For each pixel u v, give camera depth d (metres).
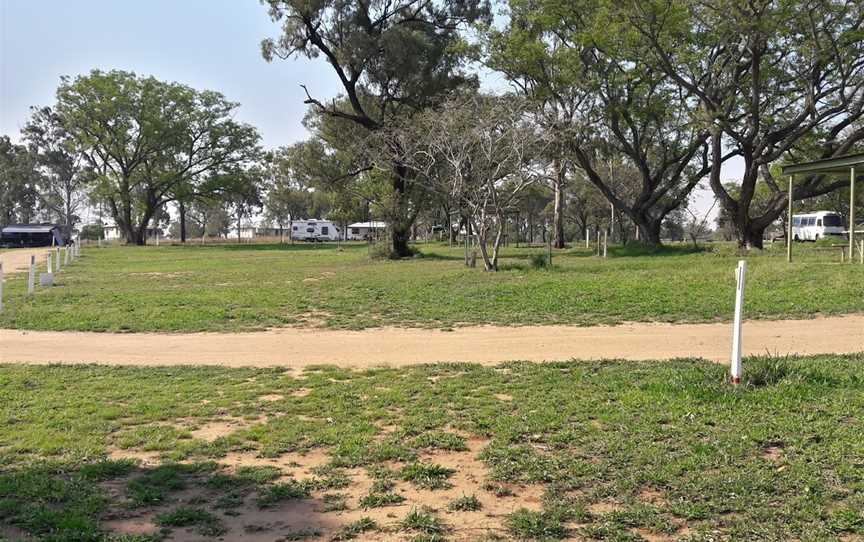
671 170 43.19
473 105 28.12
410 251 38.16
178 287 21.53
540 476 5.30
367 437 6.43
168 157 72.19
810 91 29.55
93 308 16.59
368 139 34.56
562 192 48.19
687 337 11.59
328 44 37.28
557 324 13.38
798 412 6.61
